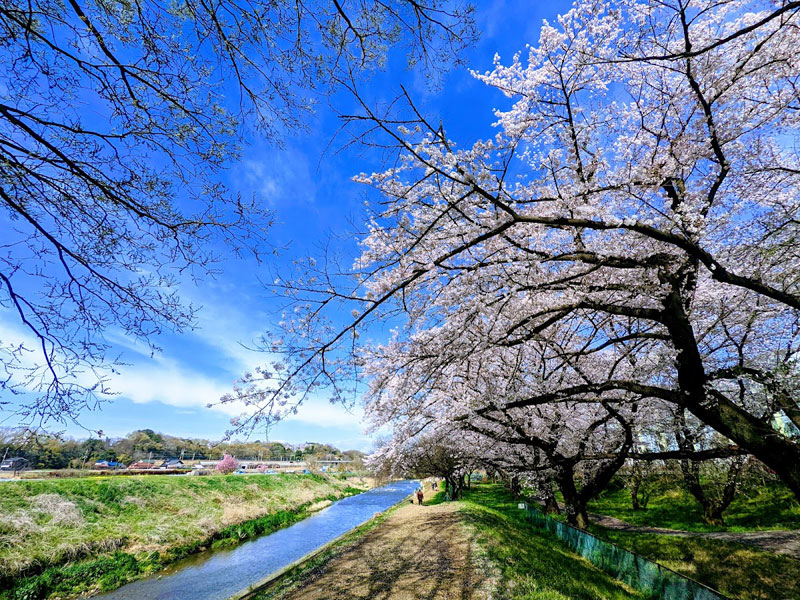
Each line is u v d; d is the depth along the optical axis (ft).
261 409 16.75
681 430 34.53
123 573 46.55
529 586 24.61
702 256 15.76
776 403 24.35
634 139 21.52
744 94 19.89
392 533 48.70
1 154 10.27
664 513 65.77
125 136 11.59
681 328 18.25
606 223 14.96
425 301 20.88
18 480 58.44
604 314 29.17
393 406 29.04
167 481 82.84
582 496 42.86
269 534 72.28
